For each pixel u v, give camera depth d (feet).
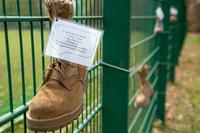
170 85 27.12
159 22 16.58
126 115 7.62
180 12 34.81
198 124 18.67
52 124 4.46
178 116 19.85
